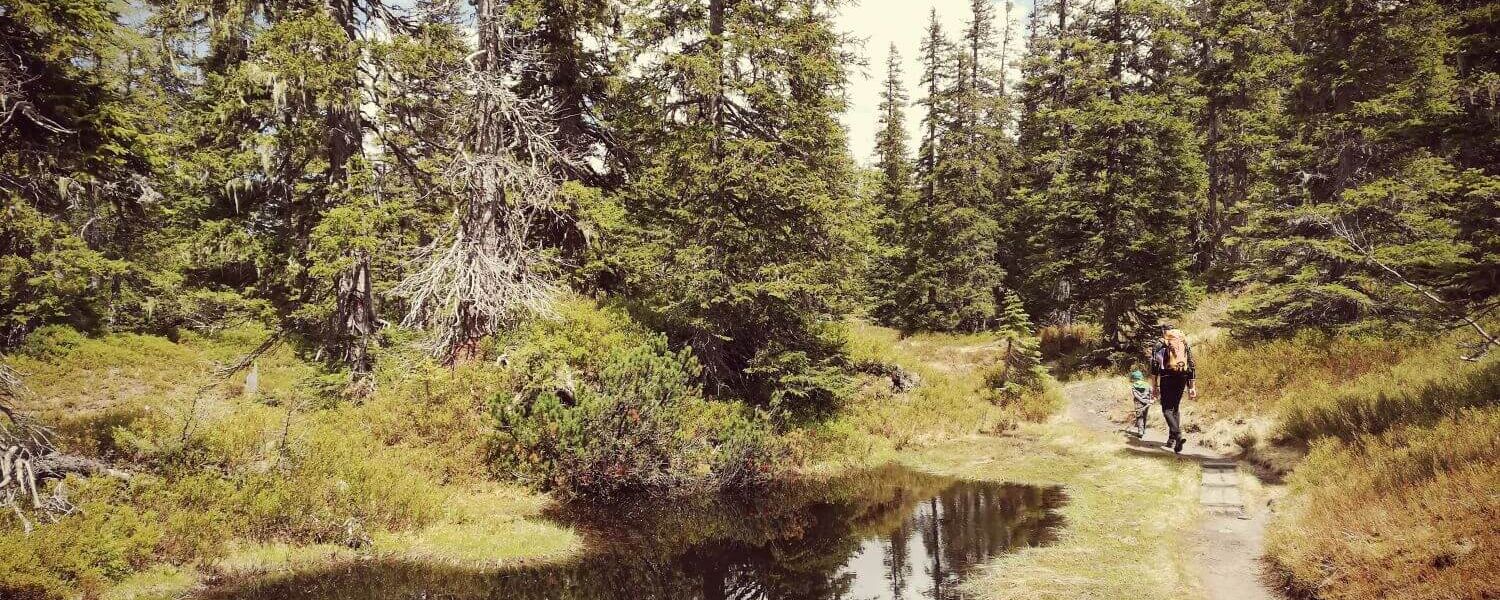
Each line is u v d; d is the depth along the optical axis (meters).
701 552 9.43
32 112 8.32
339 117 14.33
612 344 14.47
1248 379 15.15
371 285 15.22
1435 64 14.84
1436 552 5.82
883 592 7.69
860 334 21.66
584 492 11.91
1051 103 31.16
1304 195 18.81
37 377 17.52
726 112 16.19
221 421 10.61
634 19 15.33
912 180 40.00
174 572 7.94
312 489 9.48
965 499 11.77
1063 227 24.33
